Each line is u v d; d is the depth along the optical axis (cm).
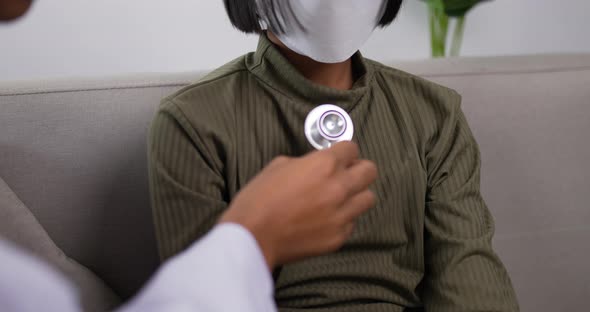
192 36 180
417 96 79
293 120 70
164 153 67
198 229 65
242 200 30
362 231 71
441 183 76
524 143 98
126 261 83
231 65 77
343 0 63
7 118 79
